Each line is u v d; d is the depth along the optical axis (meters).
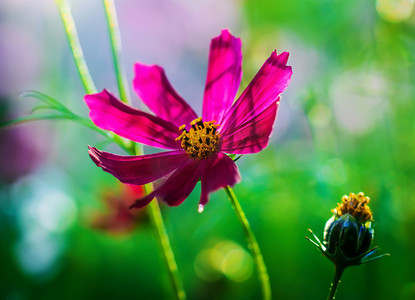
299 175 0.41
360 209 0.29
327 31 0.52
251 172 0.41
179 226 0.46
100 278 0.46
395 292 0.40
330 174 0.41
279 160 0.44
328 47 0.52
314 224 0.44
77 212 0.49
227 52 0.31
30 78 0.64
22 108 0.61
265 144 0.27
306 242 0.43
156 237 0.32
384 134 0.49
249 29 0.56
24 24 0.65
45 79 0.64
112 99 0.30
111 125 0.30
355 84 0.46
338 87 0.48
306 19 0.53
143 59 0.76
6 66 0.62
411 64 0.44
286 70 0.28
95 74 0.71
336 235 0.28
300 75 0.56
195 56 0.76
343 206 0.29
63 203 0.50
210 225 0.41
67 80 0.66
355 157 0.49
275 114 0.27
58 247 0.47
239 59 0.31
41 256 0.46
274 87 0.28
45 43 0.65
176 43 0.76
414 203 0.42
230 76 0.31
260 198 0.41
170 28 0.76
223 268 0.43
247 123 0.29
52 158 0.60
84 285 0.45
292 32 0.55
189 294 0.43
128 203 0.41
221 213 0.41
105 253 0.47
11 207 0.49
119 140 0.33
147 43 0.76
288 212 0.44
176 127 0.31
